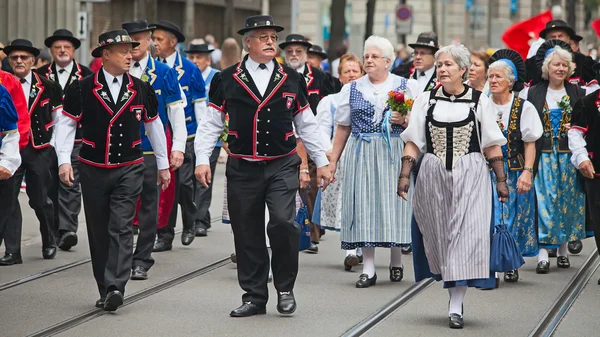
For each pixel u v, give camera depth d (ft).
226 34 106.52
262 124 29.37
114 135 31.22
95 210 31.53
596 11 216.74
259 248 30.37
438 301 33.14
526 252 38.22
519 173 37.52
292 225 29.55
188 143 44.14
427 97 29.89
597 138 35.68
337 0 103.71
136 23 37.37
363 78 36.76
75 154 43.01
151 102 32.53
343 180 36.45
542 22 59.77
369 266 35.91
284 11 154.30
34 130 39.32
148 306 31.60
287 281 30.22
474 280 28.94
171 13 120.98
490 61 39.55
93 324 29.04
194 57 53.01
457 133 29.35
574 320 30.55
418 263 30.42
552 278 37.93
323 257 42.01
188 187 43.83
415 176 32.40
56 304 31.68
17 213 39.11
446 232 29.30
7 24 79.56
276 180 29.63
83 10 72.28
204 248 43.39
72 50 44.21
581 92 40.22
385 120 35.96
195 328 28.63
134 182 31.45
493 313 31.42
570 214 39.68
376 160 36.04
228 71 29.81
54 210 42.75
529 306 32.55
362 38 132.87
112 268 30.63
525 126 36.91
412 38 188.55
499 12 214.69
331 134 40.32
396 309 31.83
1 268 38.06
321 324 29.37
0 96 30.94
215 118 30.07
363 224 35.83
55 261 39.68
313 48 53.01
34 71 39.99
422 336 28.17
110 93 31.30
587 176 35.60
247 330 28.48
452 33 195.42
